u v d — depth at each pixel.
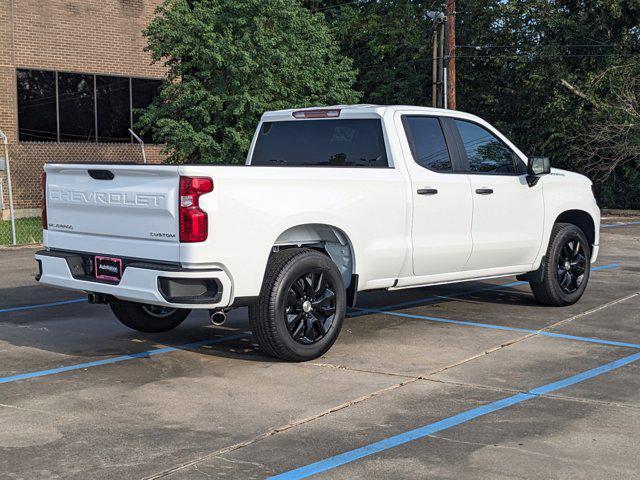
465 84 37.91
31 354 7.43
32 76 24.38
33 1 24.19
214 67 24.14
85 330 8.52
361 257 7.48
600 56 34.41
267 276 6.80
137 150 26.95
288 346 6.88
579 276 9.83
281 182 6.79
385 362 7.05
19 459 4.80
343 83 27.66
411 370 6.79
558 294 9.55
